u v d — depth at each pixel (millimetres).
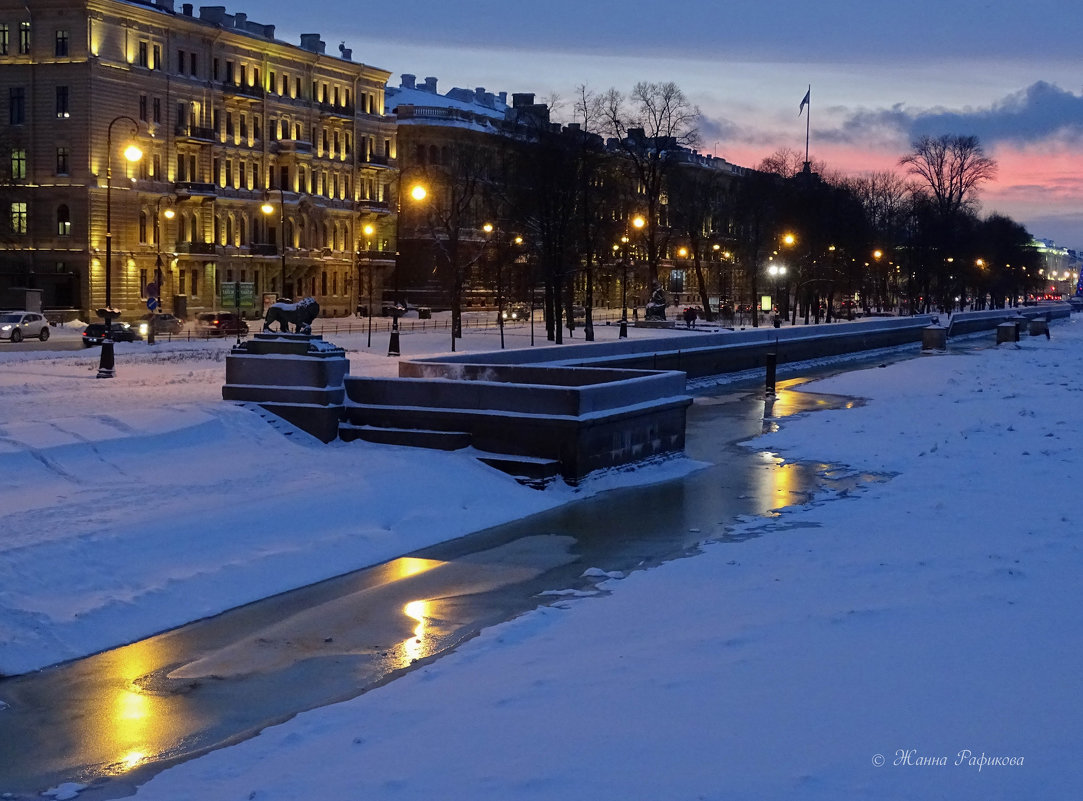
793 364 66500
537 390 27484
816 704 11352
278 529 21312
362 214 112438
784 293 134000
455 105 137125
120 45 84750
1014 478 25938
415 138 121125
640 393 29922
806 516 23938
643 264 139875
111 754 12586
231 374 29719
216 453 26188
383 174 116125
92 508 20828
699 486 28156
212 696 14414
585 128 80562
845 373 59562
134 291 85812
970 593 15438
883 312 143250
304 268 105062
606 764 10336
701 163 154625
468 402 28219
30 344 59344
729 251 143250
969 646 12945
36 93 83062
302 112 104500
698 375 55469
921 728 10516
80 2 81438
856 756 9984
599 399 28000
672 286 127688
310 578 19703
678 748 10539
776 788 9484
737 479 29109
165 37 89062
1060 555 17688
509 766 10555
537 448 27344
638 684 12523
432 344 66750
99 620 16750
